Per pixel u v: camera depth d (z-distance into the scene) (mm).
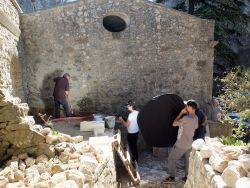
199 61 9398
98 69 9359
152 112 6516
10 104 4250
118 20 9859
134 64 9383
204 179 3287
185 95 9500
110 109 9500
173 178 6398
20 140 4277
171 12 9180
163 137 6859
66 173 3438
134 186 6422
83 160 4000
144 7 9172
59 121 8227
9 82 6973
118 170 7332
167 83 9461
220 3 13055
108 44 9273
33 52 9211
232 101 6176
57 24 9125
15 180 3463
